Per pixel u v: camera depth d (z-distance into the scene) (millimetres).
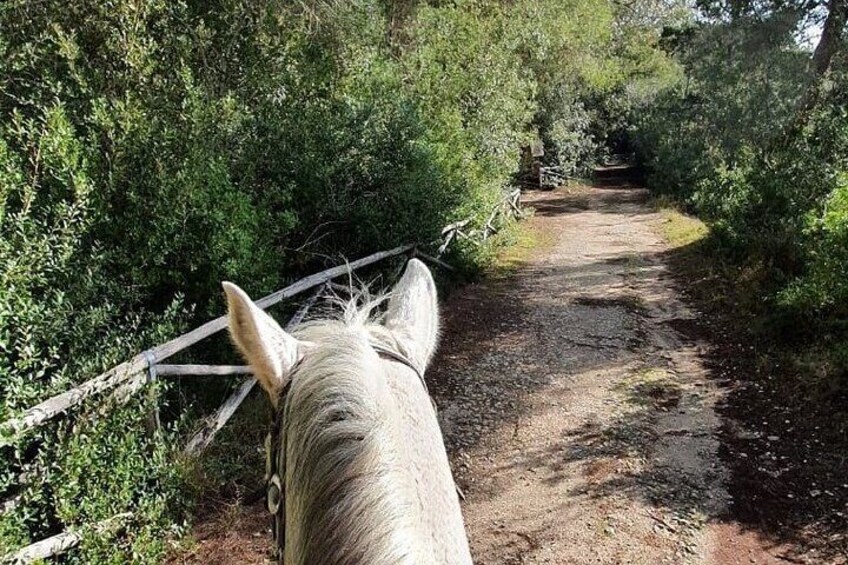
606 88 28656
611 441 5648
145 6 5754
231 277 5367
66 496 3328
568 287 10844
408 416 1268
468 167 11555
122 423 3635
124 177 5105
